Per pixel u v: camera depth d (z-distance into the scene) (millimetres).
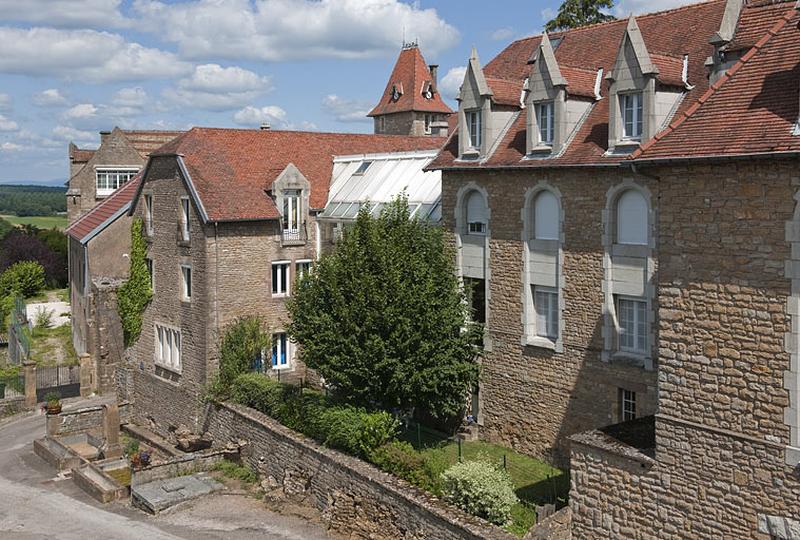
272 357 32938
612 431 17641
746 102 14930
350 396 24891
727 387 14656
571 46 27844
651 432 17516
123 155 61594
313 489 23766
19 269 66062
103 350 37500
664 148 15445
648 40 25219
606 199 21953
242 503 24703
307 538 21891
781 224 13727
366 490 21344
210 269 31312
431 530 19078
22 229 87125
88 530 23297
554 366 23828
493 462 23875
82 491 26906
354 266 24656
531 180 23984
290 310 26453
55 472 28969
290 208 33406
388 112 74938
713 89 15828
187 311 32625
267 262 32781
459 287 25656
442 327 24391
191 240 32062
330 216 33719
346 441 22750
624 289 21766
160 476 26625
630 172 21188
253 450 27188
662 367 15656
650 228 20938
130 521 23828
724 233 14555
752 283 14195
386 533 20641
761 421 14195
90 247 38062
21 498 26312
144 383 35812
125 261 38750
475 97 25672
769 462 14078
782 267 13758
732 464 14625
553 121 23469
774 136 13758
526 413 24812
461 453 24922
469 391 26672
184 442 30766
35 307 57531
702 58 22531
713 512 14938
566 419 23594
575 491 17250
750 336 14281
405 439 26781
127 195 40094
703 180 14812
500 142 25562
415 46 74688
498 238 25219
